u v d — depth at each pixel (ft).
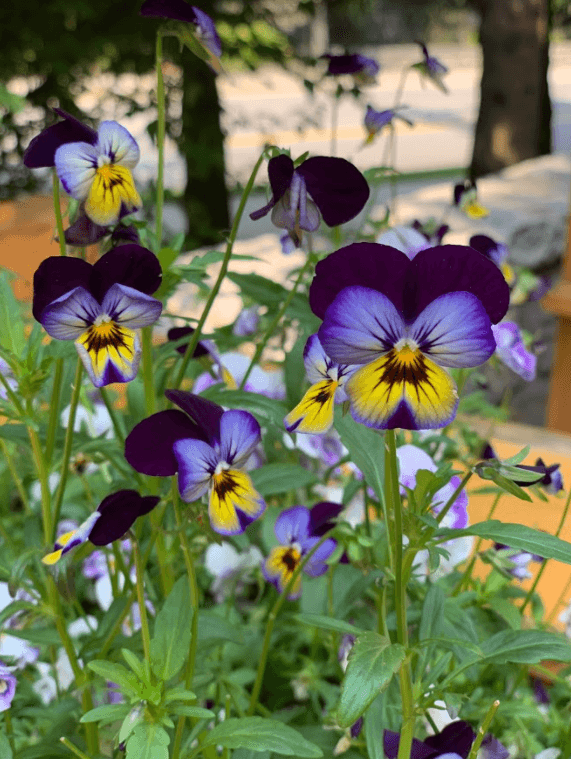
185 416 0.85
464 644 0.81
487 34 6.43
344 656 1.09
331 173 0.90
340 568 1.16
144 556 1.02
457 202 1.47
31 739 1.13
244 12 5.15
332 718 1.04
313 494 1.37
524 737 1.05
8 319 1.00
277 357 1.69
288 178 0.90
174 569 1.18
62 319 0.85
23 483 1.29
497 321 0.76
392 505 0.86
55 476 1.33
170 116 5.23
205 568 1.37
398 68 16.14
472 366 0.74
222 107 5.38
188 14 1.00
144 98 5.28
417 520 0.81
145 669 0.84
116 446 1.06
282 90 13.14
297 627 1.21
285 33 5.64
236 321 1.47
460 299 0.73
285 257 3.71
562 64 16.26
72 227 0.95
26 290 1.80
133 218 1.00
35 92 4.69
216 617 1.05
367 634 0.80
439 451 1.37
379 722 0.90
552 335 3.54
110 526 0.84
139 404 1.16
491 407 1.57
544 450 1.69
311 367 0.84
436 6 17.02
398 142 9.53
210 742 0.87
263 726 0.86
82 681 0.99
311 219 0.91
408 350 0.75
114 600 1.06
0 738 0.95
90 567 1.27
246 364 1.29
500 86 6.47
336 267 0.75
